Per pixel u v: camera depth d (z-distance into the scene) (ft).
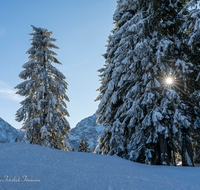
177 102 36.09
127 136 47.60
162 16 40.73
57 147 59.21
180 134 36.14
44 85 59.62
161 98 38.55
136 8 48.01
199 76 35.83
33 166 19.92
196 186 16.78
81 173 18.93
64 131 59.98
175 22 40.91
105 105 54.70
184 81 38.81
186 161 36.65
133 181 17.76
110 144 45.03
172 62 39.52
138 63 42.01
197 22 31.35
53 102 56.54
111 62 57.00
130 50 42.70
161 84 38.58
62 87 61.72
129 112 39.68
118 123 45.60
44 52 66.54
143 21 38.55
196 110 39.58
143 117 40.45
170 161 40.81
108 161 26.81
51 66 67.72
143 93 41.60
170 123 37.68
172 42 37.19
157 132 37.93
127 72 45.83
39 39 65.67
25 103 57.62
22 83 60.44
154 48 39.93
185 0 42.57
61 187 15.16
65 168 20.35
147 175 20.67
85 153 31.30
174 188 16.25
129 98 44.93
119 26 55.57
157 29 40.24
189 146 37.65
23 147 28.12
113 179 17.88
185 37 42.32
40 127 55.93
